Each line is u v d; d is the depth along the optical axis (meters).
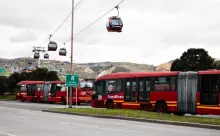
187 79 26.94
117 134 15.10
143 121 22.48
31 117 25.14
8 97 84.06
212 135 15.26
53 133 15.38
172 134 15.39
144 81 30.45
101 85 35.03
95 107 35.50
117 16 27.86
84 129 17.12
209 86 25.44
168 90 28.23
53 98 52.94
